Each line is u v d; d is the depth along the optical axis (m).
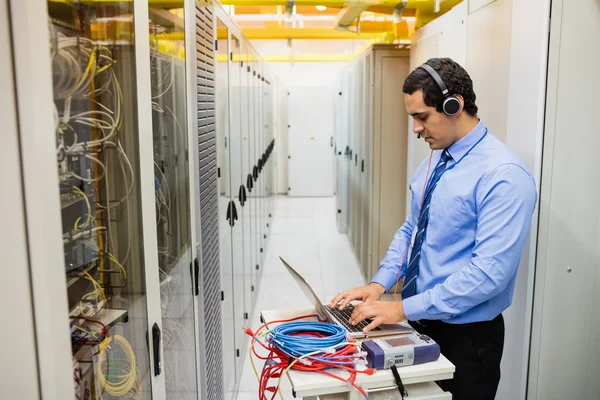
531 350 1.95
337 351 1.35
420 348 1.36
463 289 1.47
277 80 9.18
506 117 2.04
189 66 1.71
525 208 1.48
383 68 4.21
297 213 8.03
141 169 1.21
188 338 1.78
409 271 1.75
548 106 1.82
